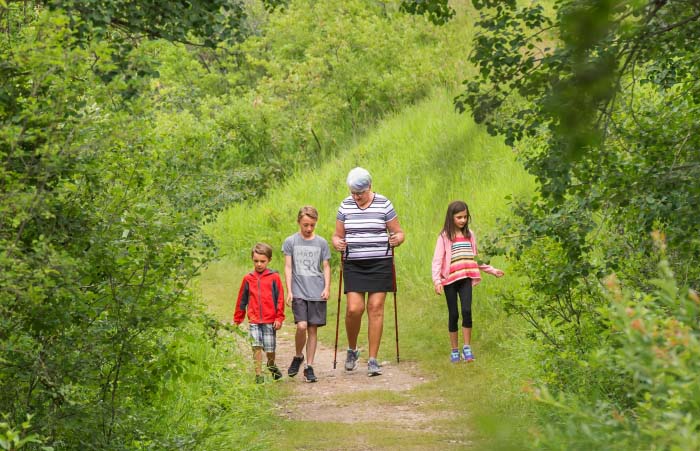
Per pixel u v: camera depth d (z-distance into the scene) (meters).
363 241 16.69
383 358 18.30
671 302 5.11
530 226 10.99
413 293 23.16
